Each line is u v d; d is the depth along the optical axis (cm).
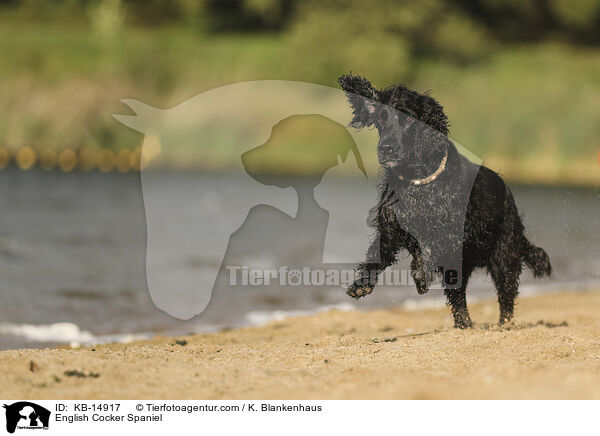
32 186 2945
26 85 4519
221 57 5109
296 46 4734
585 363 655
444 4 5609
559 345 736
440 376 599
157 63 4872
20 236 1812
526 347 727
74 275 1402
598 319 1009
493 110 3778
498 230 830
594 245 1855
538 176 3241
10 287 1272
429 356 684
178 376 621
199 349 764
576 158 3462
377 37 4684
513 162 3425
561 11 6147
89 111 4297
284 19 6109
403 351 712
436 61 5116
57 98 4409
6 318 1076
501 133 3588
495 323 966
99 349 802
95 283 1345
